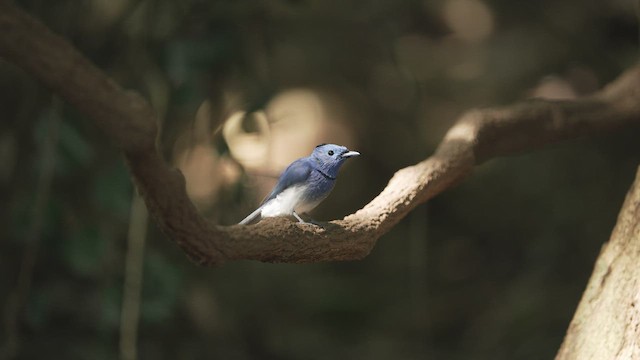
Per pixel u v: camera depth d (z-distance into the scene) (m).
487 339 12.65
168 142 10.16
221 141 9.59
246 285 12.98
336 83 16.95
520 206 14.99
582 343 5.80
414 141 15.49
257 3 9.77
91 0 9.80
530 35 16.19
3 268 9.92
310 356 13.14
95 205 9.85
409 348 13.25
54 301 9.94
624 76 7.85
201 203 11.87
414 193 6.02
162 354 11.17
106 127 3.68
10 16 3.37
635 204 5.82
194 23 9.37
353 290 14.73
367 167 17.41
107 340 9.91
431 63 17.44
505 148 7.25
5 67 10.72
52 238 9.19
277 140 16.70
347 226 5.41
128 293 8.72
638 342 5.46
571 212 12.70
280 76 16.34
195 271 11.41
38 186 8.88
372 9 13.75
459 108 16.67
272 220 4.95
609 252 5.91
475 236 15.56
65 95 3.57
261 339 12.95
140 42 9.58
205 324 11.52
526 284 12.60
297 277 15.07
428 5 17.00
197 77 9.20
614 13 13.90
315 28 13.57
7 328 8.89
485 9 17.41
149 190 4.05
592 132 7.61
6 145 10.30
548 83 15.02
